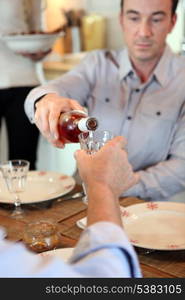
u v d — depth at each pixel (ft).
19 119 7.79
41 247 2.91
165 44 5.27
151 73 5.17
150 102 5.13
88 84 5.59
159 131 5.05
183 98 5.03
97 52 5.75
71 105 3.78
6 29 7.45
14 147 8.04
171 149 5.05
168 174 4.64
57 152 9.96
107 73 5.52
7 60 7.43
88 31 10.69
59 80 5.36
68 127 3.40
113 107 5.34
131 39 4.98
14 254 1.44
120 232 1.69
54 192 4.07
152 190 4.56
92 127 3.00
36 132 8.11
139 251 2.94
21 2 7.54
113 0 10.48
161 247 2.84
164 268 2.71
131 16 4.86
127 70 5.27
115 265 1.57
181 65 5.16
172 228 3.24
